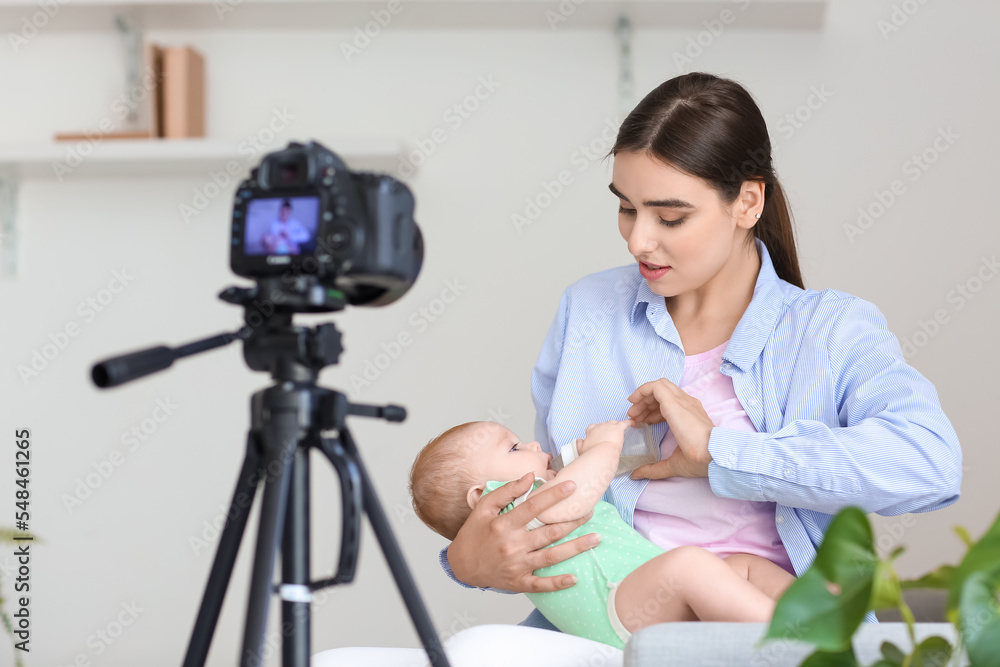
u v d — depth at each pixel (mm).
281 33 2686
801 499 1152
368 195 829
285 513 766
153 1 2498
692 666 693
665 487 1301
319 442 792
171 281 2684
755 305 1324
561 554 1164
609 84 2643
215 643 2623
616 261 2627
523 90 2658
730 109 1251
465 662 1005
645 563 1133
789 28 2605
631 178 1234
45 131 2689
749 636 703
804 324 1302
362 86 2674
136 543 2670
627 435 1360
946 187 2553
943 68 2564
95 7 2537
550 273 2641
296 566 763
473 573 1219
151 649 2650
